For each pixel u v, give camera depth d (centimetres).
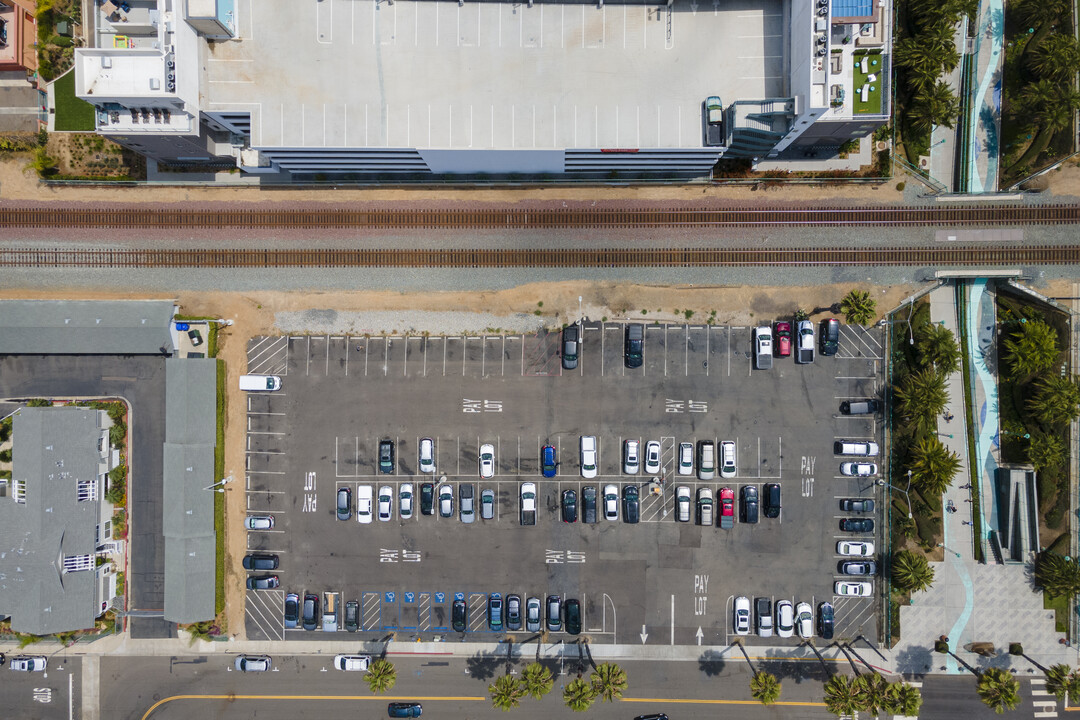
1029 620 6262
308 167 6066
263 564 6309
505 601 6397
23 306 6184
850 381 6294
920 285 6228
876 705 5759
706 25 5591
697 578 6359
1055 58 5781
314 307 6391
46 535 6116
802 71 5306
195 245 6350
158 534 6450
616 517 6303
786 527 6328
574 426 6369
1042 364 5916
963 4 5741
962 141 6184
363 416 6394
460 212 6328
